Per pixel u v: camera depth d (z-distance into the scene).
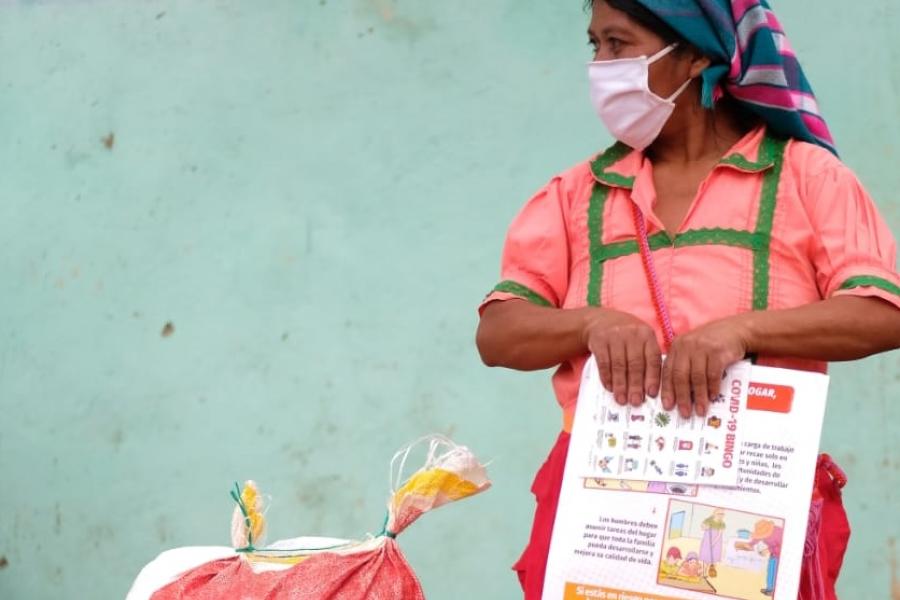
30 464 11.23
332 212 10.71
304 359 10.66
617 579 5.12
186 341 10.95
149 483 10.91
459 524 10.15
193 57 11.13
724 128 5.87
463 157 10.47
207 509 10.77
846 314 5.27
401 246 10.54
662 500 5.14
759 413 5.12
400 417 10.39
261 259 10.84
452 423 10.27
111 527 10.99
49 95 11.47
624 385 5.23
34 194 11.45
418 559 10.20
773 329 5.25
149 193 11.15
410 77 10.63
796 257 5.53
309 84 10.86
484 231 10.37
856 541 9.49
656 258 5.62
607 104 5.71
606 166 5.90
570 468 5.25
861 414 9.55
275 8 10.98
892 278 5.38
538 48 10.38
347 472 10.47
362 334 10.55
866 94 9.74
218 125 11.03
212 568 6.00
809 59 9.84
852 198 5.54
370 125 10.69
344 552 5.95
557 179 6.05
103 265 11.21
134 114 11.25
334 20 10.84
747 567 5.02
